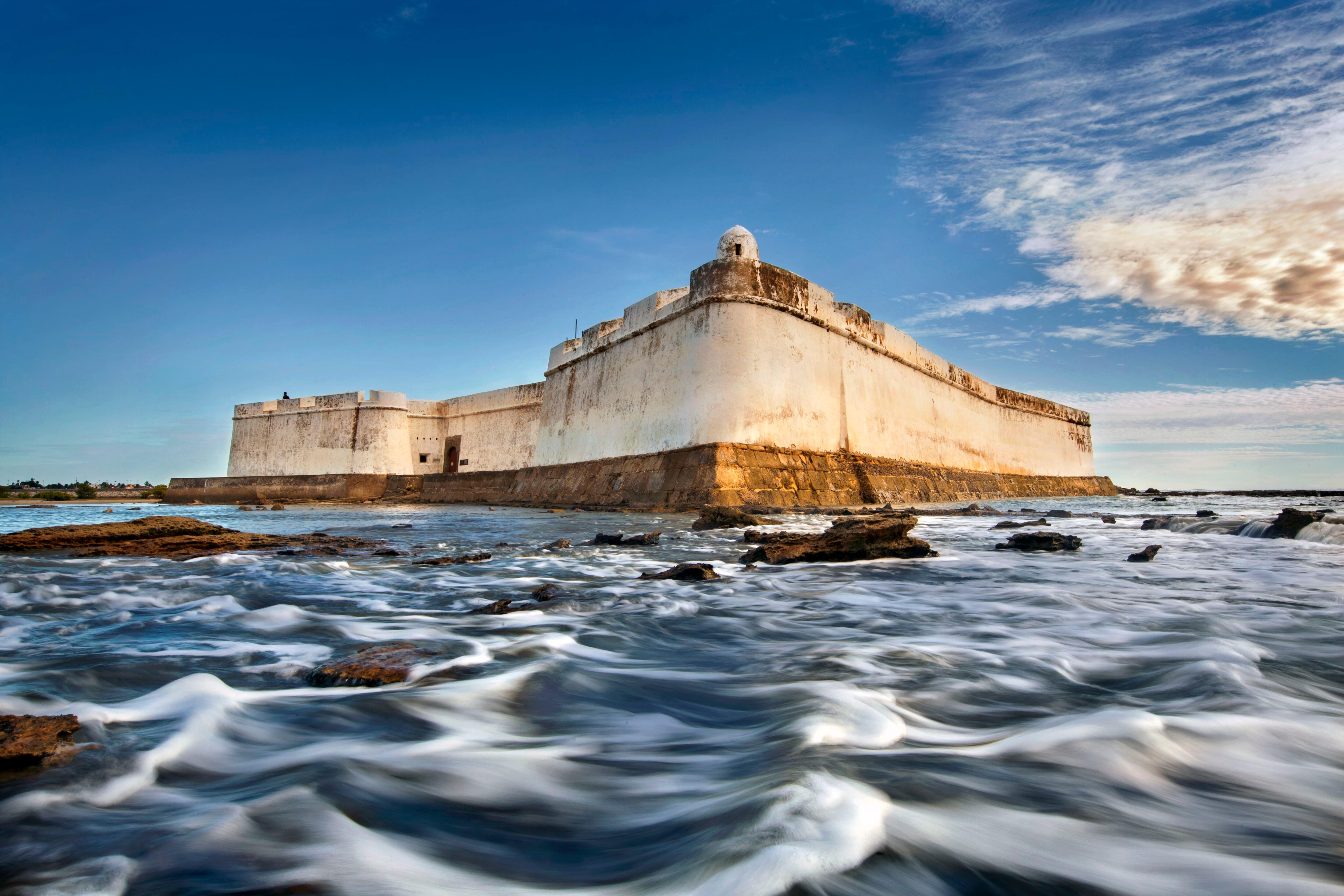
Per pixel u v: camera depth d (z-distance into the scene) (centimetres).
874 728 262
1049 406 4181
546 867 175
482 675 340
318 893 158
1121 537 1077
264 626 446
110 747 243
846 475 2067
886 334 2552
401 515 1994
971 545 945
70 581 607
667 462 1892
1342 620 453
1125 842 183
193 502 3647
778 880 154
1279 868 172
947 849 174
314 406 3488
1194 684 316
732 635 437
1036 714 285
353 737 261
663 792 219
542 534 1202
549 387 2855
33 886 160
